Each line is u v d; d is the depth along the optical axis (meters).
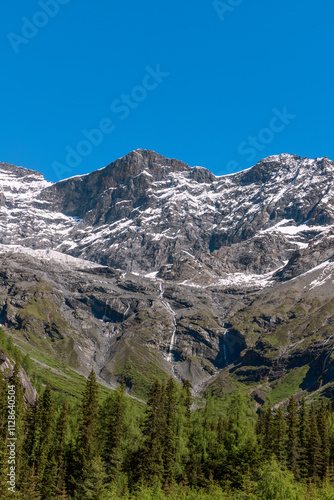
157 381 184.25
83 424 177.62
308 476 176.00
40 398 186.25
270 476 144.00
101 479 140.50
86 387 187.00
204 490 160.00
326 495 140.38
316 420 196.50
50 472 165.25
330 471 171.25
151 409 179.88
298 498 136.75
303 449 181.62
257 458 168.75
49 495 161.62
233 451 173.88
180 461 173.62
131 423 183.38
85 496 138.38
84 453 168.00
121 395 184.50
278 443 181.75
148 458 165.75
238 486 163.12
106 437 174.75
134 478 163.75
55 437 178.12
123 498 145.12
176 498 149.12
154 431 175.12
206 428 195.50
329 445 187.50
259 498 141.12
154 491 150.88
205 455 177.00
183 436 183.38
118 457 166.12
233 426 189.00
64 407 189.50
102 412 184.62
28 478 158.12
